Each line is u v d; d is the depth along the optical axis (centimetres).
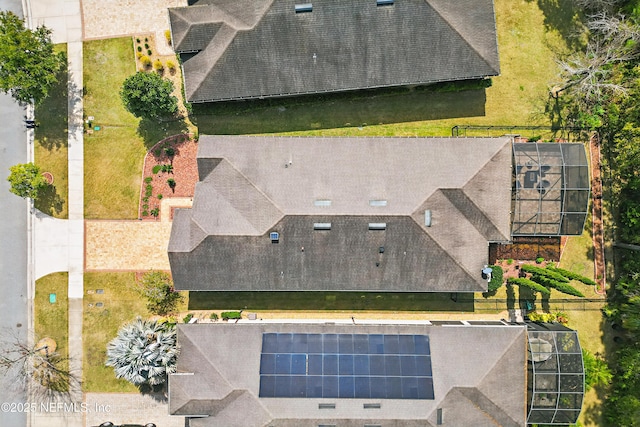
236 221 3438
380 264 3481
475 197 3434
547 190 3522
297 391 3372
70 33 3897
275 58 3503
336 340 3525
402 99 3834
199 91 3575
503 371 3409
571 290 3316
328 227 3378
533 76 3838
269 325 3547
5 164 3928
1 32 3434
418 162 3469
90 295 3906
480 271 3488
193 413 3431
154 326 3594
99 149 3906
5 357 3891
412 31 3431
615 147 3725
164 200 3894
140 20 3884
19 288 3934
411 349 3484
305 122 3862
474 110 3834
